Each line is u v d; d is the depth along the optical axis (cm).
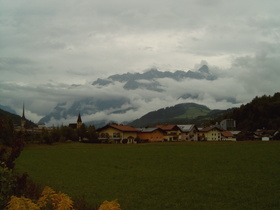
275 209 1809
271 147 5856
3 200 1234
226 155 4784
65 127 11350
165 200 2130
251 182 2619
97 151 6469
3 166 1402
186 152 5547
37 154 6072
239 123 19250
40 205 1113
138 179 2983
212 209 1862
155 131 12900
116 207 1006
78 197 2264
